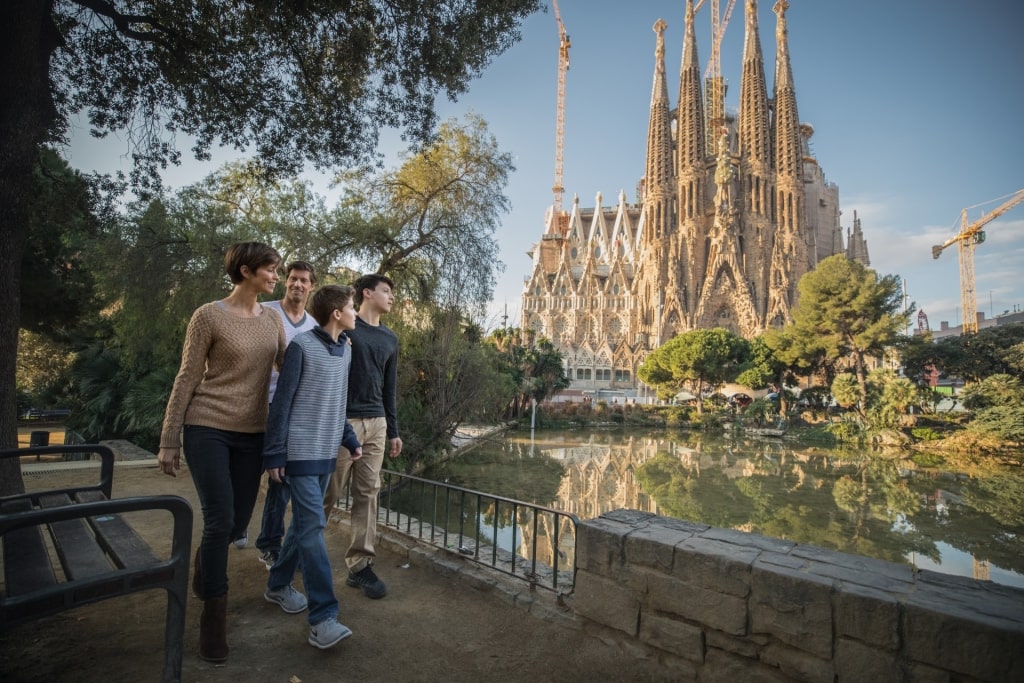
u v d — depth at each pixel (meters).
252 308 3.33
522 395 53.00
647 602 3.02
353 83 8.53
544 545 14.34
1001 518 21.70
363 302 4.22
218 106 8.16
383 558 4.71
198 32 7.40
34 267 13.23
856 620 2.34
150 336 16.19
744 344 63.91
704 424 57.19
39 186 8.02
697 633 2.82
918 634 2.19
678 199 107.62
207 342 3.07
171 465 2.95
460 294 16.36
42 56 5.85
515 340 52.31
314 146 8.91
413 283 16.66
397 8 7.70
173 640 2.39
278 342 3.39
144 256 14.61
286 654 3.01
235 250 3.21
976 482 29.05
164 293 15.30
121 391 20.42
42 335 19.05
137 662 2.81
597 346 107.81
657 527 3.29
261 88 8.27
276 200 15.95
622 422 60.53
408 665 2.95
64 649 2.92
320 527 3.21
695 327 96.56
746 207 104.75
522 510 19.33
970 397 43.94
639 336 102.69
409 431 17.19
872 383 49.88
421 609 3.70
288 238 15.05
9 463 5.11
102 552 2.57
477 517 4.40
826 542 18.55
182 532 2.41
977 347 50.84
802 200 103.50
